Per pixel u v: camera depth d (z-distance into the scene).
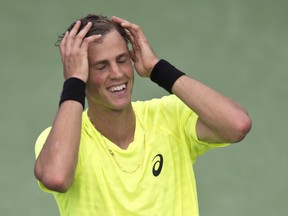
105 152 14.62
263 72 36.50
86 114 15.12
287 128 33.22
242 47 37.97
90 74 14.41
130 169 14.61
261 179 30.56
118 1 40.12
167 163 14.91
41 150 14.14
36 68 36.44
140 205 14.46
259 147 32.00
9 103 34.41
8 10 39.22
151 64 14.94
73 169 13.95
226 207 29.30
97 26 14.41
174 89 14.77
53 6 39.56
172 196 14.79
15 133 32.78
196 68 36.53
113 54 14.28
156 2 40.16
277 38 38.75
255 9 40.09
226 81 35.91
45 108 34.16
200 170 30.75
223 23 39.31
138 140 14.85
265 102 34.75
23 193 30.06
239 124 14.53
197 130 14.98
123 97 14.41
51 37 37.94
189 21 39.31
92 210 14.40
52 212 29.25
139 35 15.08
